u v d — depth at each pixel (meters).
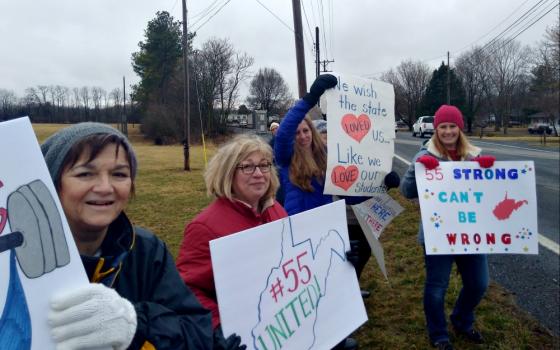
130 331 1.13
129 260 1.42
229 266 1.69
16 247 1.07
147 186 12.57
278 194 3.22
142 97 53.38
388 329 3.44
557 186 10.45
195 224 1.97
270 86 71.44
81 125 1.30
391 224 6.78
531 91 54.66
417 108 78.50
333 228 2.16
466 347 3.13
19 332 1.05
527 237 2.89
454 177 2.99
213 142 43.06
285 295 1.87
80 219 1.26
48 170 1.13
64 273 1.12
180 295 1.49
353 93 3.15
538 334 3.30
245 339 1.70
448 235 2.90
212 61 47.12
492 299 3.95
